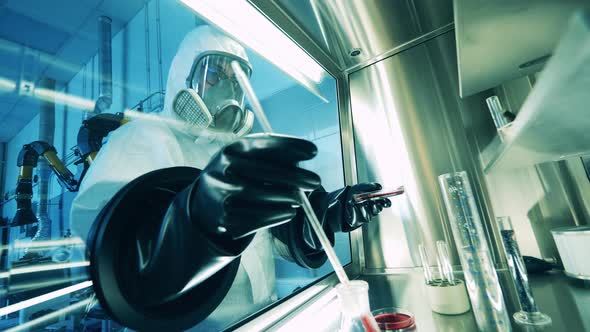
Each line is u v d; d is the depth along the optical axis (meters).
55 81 1.82
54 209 1.15
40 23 1.82
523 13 0.75
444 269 0.96
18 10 1.70
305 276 2.40
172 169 0.45
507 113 1.25
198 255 0.32
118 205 0.38
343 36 1.53
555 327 0.72
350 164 1.72
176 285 0.34
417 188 1.51
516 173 1.32
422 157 1.53
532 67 1.15
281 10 1.26
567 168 1.23
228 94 1.32
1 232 0.92
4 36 1.61
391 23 1.47
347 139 1.75
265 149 0.30
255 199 0.31
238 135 1.44
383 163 1.63
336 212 0.79
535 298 0.94
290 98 2.55
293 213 0.36
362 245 1.59
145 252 0.37
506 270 1.25
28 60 1.69
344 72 1.84
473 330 0.75
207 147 1.39
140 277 0.36
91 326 1.12
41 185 1.11
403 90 1.63
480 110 1.43
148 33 2.66
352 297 0.53
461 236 0.81
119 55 2.42
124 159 0.97
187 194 0.34
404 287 1.24
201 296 0.44
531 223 1.26
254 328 0.79
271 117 2.67
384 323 0.79
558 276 1.12
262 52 1.36
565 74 0.46
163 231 0.35
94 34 2.20
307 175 0.34
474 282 0.77
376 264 1.54
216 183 0.29
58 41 1.91
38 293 0.91
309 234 0.69
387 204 1.17
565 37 0.36
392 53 1.69
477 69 1.13
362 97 1.76
